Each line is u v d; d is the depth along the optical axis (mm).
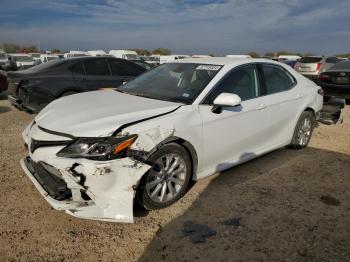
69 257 2715
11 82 6965
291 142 5297
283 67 5094
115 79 7906
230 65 4184
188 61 4559
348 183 4238
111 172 2861
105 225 3166
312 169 4676
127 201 2953
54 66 7266
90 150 2842
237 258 2744
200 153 3641
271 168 4664
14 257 2682
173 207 3506
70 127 3035
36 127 3324
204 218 3316
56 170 2947
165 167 3373
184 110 3512
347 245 2941
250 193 3879
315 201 3740
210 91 3818
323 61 16906
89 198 2979
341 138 6363
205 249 2846
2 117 7527
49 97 7000
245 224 3230
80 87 7344
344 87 9516
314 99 5426
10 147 5227
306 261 2723
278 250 2854
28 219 3211
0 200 3537
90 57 7801
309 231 3143
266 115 4449
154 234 3039
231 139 3990
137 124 3094
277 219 3338
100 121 3072
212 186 4023
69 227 3117
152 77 4508
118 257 2730
